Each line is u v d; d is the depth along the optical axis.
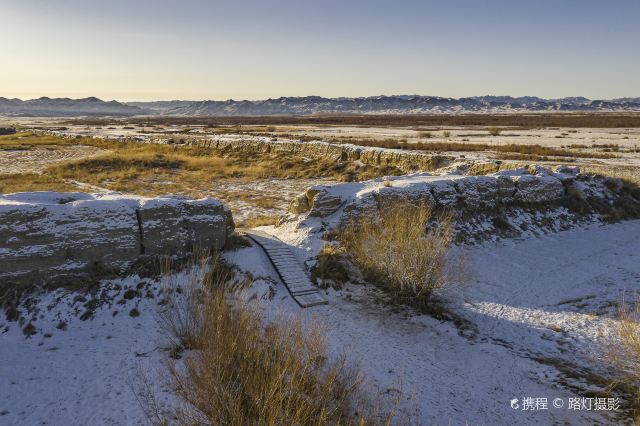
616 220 22.97
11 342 10.30
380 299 13.87
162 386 8.60
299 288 13.84
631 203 24.91
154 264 13.13
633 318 12.12
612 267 16.61
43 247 11.80
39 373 9.19
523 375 10.09
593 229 21.58
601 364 10.32
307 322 11.96
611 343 11.08
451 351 11.17
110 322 11.31
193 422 7.20
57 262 11.98
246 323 8.95
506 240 19.39
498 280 15.48
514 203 21.73
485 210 20.56
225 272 13.55
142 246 13.26
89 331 10.94
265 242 16.11
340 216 17.31
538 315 13.04
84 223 12.36
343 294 14.09
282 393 7.29
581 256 17.80
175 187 30.17
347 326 12.12
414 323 12.61
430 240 14.37
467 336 11.98
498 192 21.34
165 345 10.19
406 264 13.75
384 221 16.44
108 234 12.63
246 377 7.64
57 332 10.80
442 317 12.94
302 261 15.41
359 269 15.30
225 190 29.55
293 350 8.40
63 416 7.83
